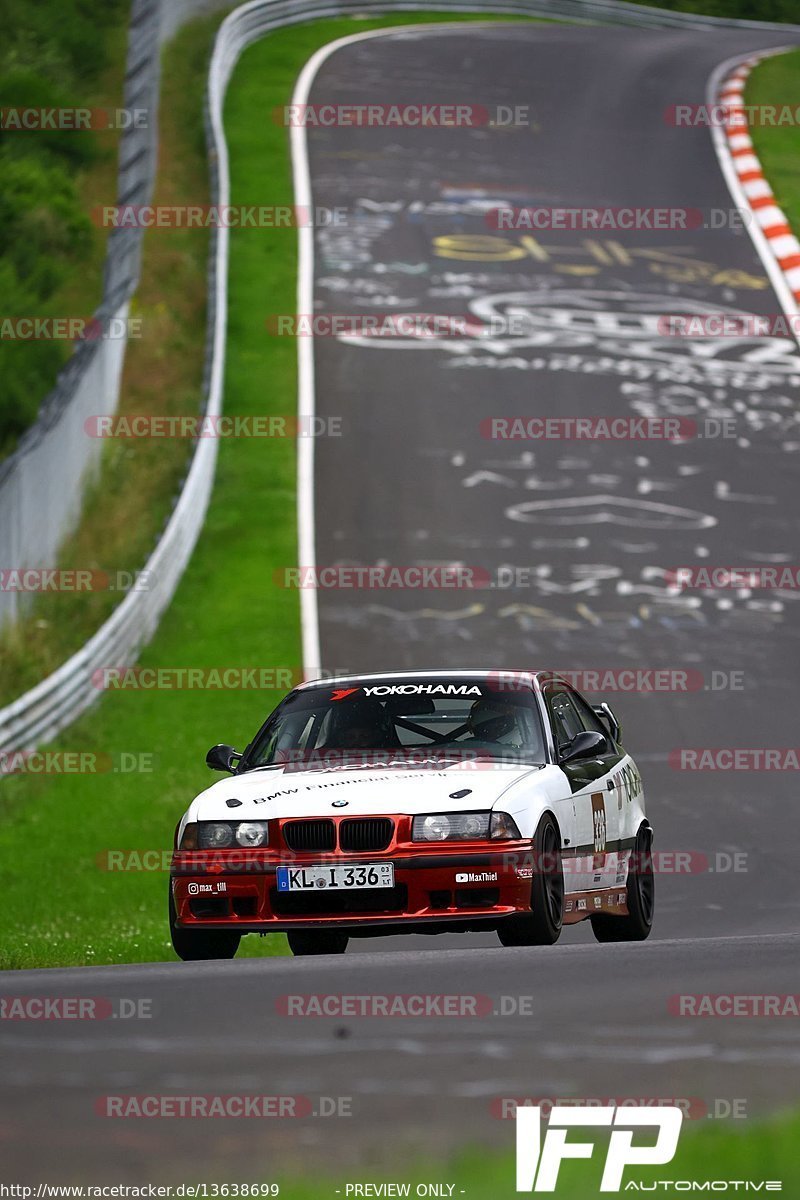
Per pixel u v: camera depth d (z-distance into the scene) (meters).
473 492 94.88
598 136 157.25
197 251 127.81
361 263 128.50
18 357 104.50
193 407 104.25
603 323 120.88
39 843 56.12
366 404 106.25
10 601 71.00
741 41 199.00
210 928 31.61
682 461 100.19
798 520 93.19
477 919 30.70
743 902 46.94
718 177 149.00
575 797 33.97
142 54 146.00
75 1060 18.95
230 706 69.88
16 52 153.25
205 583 83.31
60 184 132.38
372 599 81.25
